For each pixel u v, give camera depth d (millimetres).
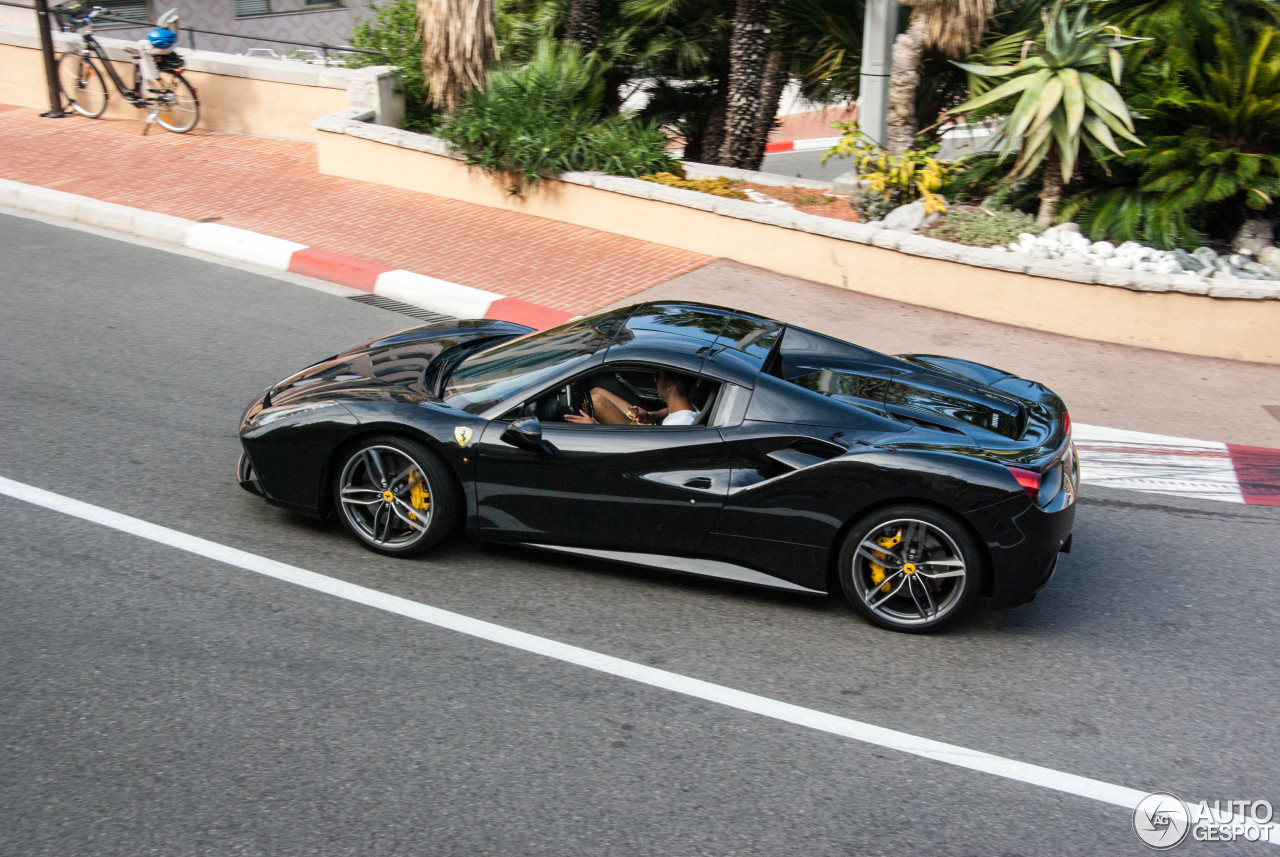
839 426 4711
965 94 11695
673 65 14102
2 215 10680
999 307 9359
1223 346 8945
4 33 14094
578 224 11031
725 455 4707
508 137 10945
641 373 4957
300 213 10992
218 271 9570
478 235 10648
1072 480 4730
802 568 4742
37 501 5281
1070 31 9469
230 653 4160
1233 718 4227
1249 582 5422
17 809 3291
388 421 4801
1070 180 10234
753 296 9516
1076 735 4055
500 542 4996
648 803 3510
